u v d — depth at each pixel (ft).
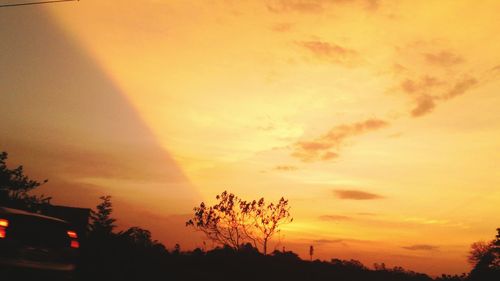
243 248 98.73
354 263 122.62
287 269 99.25
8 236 27.73
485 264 116.78
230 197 97.91
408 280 118.01
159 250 86.79
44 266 28.86
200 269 83.97
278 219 98.32
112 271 56.85
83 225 73.72
